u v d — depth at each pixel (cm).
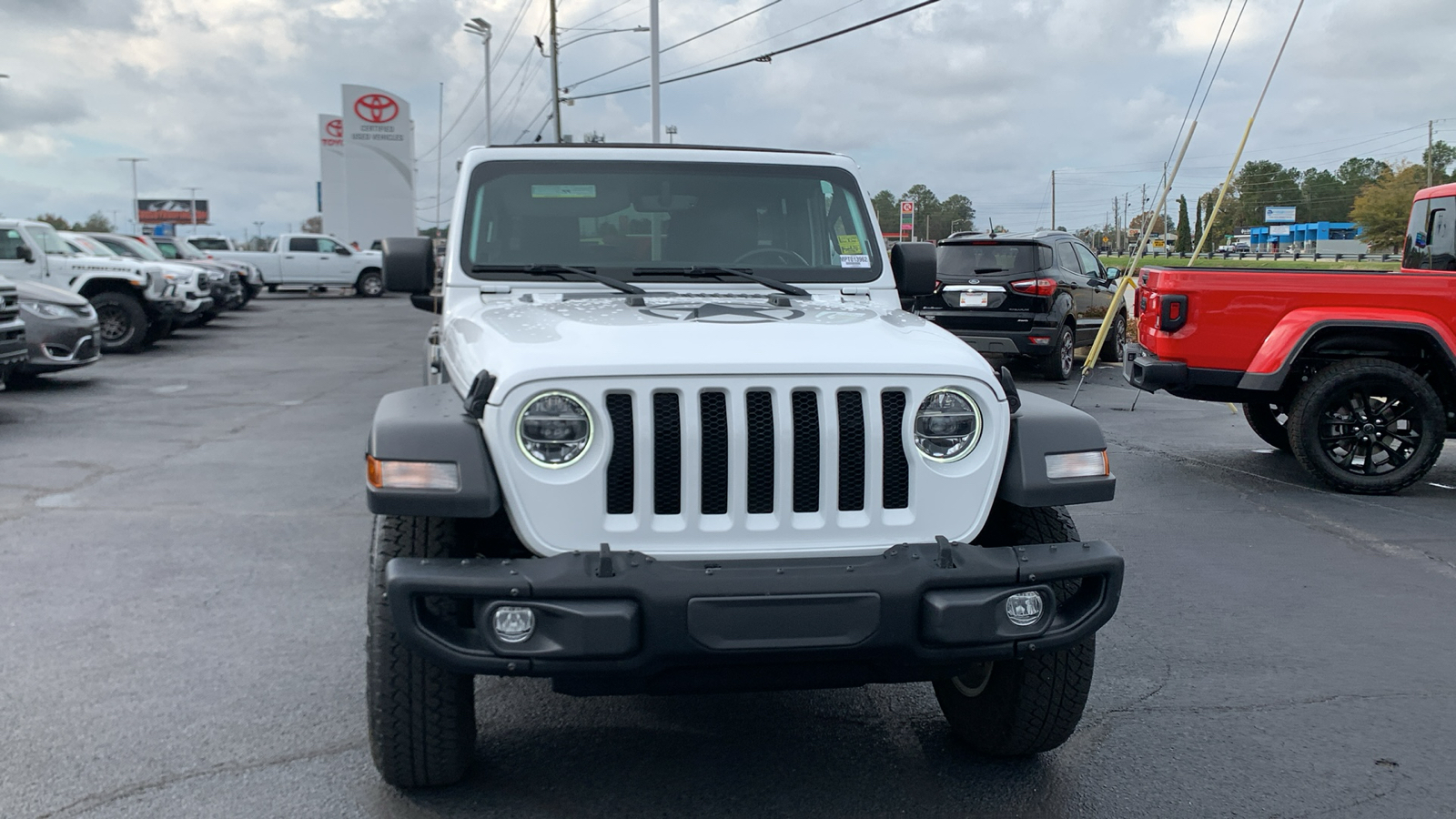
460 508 281
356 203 4794
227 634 463
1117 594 307
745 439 287
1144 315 825
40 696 397
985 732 355
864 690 420
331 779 338
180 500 711
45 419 1045
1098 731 381
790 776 346
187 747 357
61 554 583
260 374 1441
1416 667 442
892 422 299
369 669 308
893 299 442
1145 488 781
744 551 288
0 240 1585
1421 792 338
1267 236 10931
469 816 318
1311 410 755
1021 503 302
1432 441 740
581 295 407
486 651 279
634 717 390
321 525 649
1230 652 458
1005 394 314
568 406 284
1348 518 694
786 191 451
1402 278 750
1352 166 12712
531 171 438
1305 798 334
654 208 441
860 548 294
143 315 1725
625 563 276
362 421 1046
